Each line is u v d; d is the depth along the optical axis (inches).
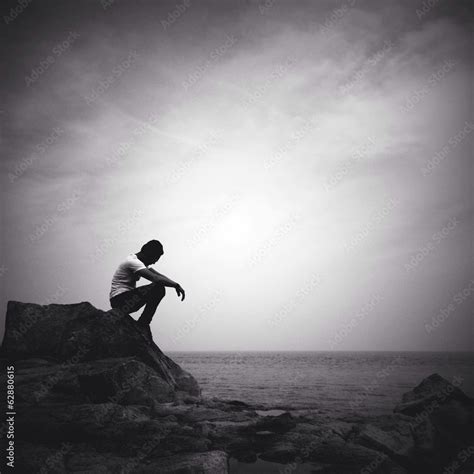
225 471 87.8
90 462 89.7
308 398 259.9
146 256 199.9
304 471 92.0
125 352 187.2
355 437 116.0
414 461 102.3
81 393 157.9
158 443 104.5
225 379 525.0
